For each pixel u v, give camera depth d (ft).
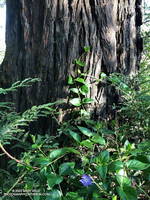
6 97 5.92
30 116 4.71
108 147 5.53
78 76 5.69
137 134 5.71
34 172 4.55
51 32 5.53
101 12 5.66
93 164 4.81
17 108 5.88
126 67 6.32
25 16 5.60
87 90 5.61
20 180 4.63
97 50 5.75
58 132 5.68
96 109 5.85
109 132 5.32
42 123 5.78
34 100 5.78
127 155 4.42
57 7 5.47
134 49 6.55
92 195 4.14
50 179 3.89
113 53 5.93
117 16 6.03
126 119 6.03
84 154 5.21
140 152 4.47
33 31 5.62
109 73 5.94
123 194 3.69
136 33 6.69
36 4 5.53
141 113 5.47
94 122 5.43
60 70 5.63
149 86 6.67
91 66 5.73
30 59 5.71
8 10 5.82
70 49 5.58
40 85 5.71
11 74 5.89
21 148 5.74
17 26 5.74
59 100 5.48
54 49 5.59
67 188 4.92
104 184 4.12
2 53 13.05
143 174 4.39
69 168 4.08
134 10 6.42
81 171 4.11
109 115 6.03
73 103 5.55
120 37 6.16
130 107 5.66
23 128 5.80
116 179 3.89
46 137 5.20
